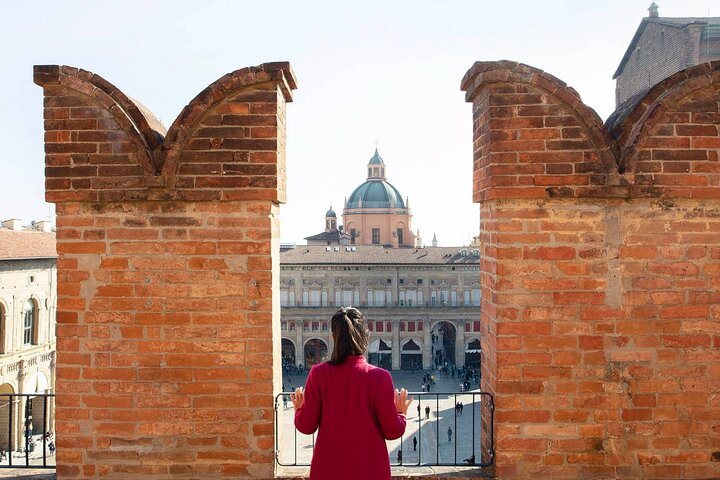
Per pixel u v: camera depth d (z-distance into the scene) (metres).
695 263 4.95
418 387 62.56
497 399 4.95
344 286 73.88
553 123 4.91
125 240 4.99
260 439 4.96
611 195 4.88
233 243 4.97
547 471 4.95
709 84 4.86
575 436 4.95
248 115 4.95
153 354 4.98
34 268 39.25
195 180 4.94
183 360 4.97
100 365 4.99
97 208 5.00
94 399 4.99
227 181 4.95
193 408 4.97
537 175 4.90
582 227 4.94
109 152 4.98
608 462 4.95
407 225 109.94
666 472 4.95
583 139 4.91
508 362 4.94
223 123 4.95
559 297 4.93
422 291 74.12
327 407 3.85
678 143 4.91
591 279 4.93
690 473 4.95
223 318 4.97
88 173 4.97
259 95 4.95
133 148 4.96
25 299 38.28
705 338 4.94
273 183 4.94
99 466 4.99
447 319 73.50
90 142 4.98
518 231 4.94
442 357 78.69
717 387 4.94
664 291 4.95
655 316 4.95
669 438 4.94
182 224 4.98
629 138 4.95
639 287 4.95
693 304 4.95
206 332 4.97
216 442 4.97
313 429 3.94
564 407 4.95
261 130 4.95
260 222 4.98
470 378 67.12
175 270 4.99
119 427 4.99
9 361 36.34
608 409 4.95
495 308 4.98
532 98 4.91
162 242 4.98
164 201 4.98
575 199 4.94
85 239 5.00
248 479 4.97
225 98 4.95
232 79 4.88
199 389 4.97
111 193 4.95
